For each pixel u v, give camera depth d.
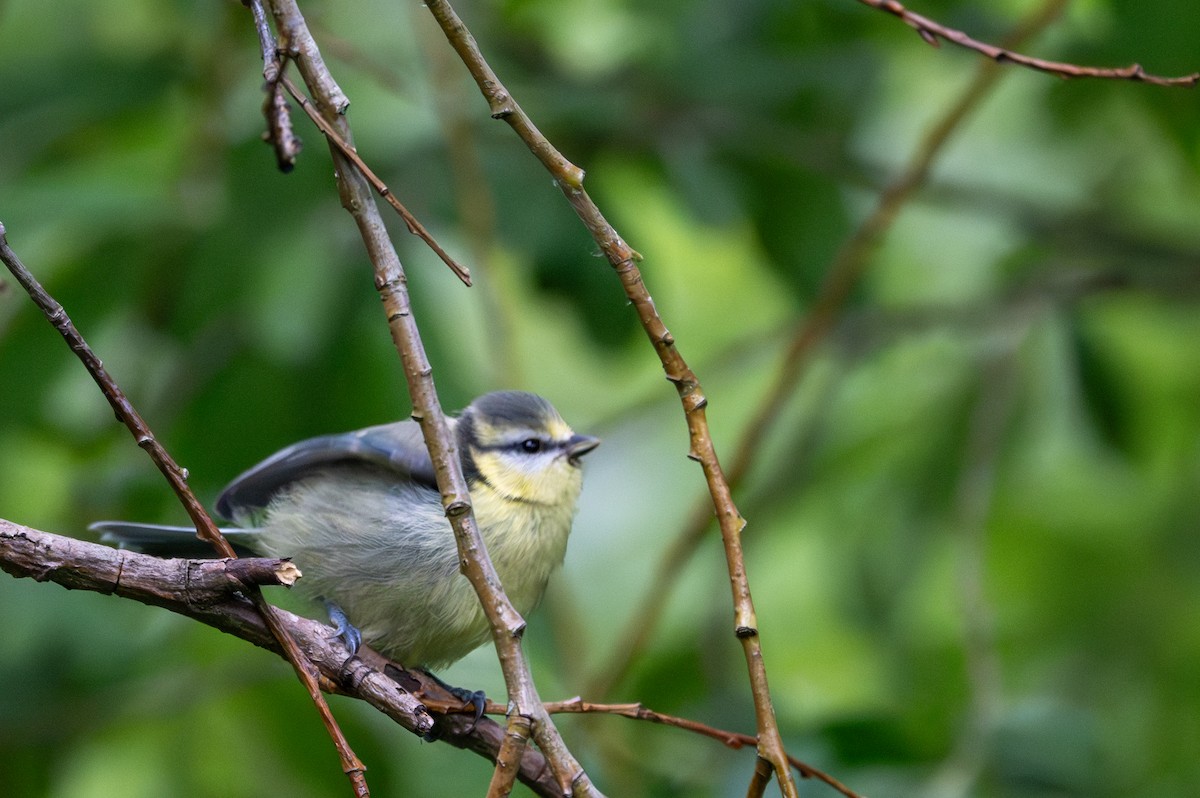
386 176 10.66
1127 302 12.37
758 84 10.59
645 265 10.86
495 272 10.02
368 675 6.16
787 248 11.35
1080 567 12.51
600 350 10.98
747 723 9.38
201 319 9.95
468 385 10.38
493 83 5.74
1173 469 12.66
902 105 14.01
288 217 9.77
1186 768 11.36
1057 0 9.48
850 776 8.37
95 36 11.45
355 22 11.42
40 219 9.53
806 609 13.17
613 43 11.77
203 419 10.48
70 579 5.69
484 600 5.42
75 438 11.03
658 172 11.33
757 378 14.40
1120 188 13.20
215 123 10.41
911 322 11.77
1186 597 12.23
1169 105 10.96
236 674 10.41
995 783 8.29
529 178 10.74
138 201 9.75
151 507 10.49
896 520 12.07
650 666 11.06
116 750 10.59
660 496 14.52
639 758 10.09
